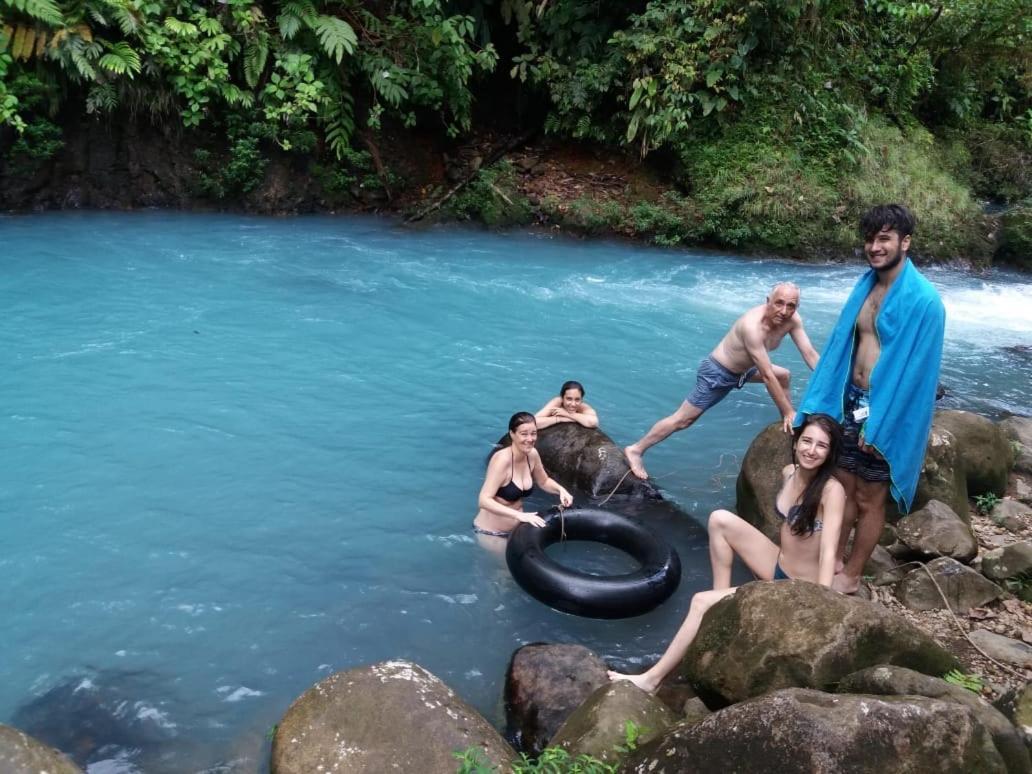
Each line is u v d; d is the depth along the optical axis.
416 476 6.02
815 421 4.09
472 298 10.38
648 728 3.32
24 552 4.84
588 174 15.17
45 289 9.49
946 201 14.62
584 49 15.22
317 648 4.23
